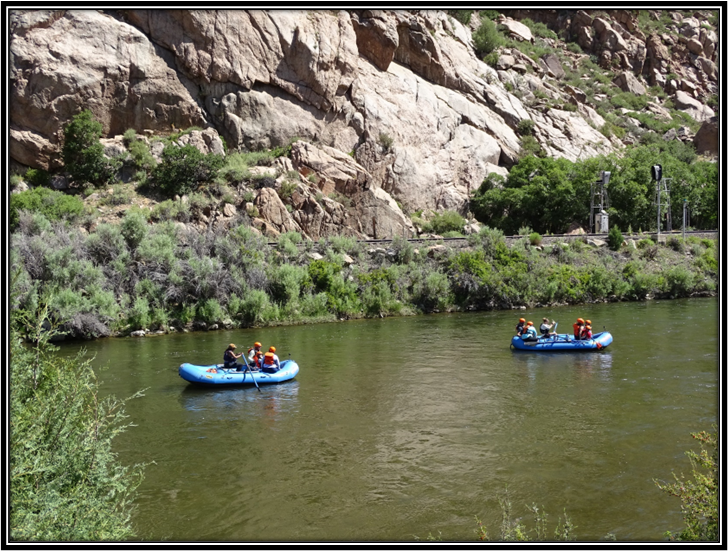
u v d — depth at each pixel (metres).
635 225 52.44
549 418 13.98
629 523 8.70
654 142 71.88
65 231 30.20
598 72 86.31
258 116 46.50
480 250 36.38
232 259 31.30
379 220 44.22
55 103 40.47
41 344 7.74
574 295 35.88
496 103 61.06
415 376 18.50
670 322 28.00
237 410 15.20
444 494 9.96
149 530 8.80
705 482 6.95
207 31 45.09
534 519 8.95
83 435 7.48
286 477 10.80
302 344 24.36
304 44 47.75
